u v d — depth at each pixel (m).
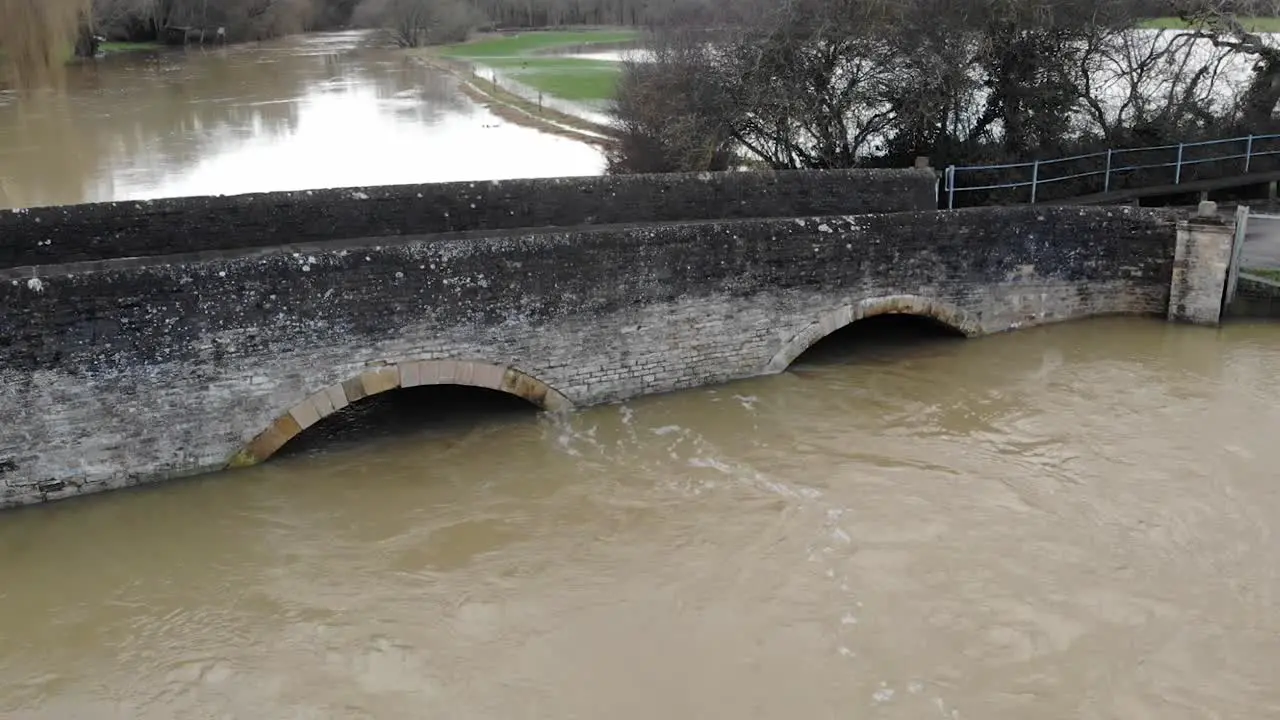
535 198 15.73
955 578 10.86
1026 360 15.93
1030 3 21.67
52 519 11.71
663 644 10.02
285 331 12.26
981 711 9.06
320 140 41.16
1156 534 11.46
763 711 9.12
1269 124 22.50
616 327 14.09
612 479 12.94
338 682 9.60
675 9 39.19
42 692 9.49
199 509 12.12
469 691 9.45
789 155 24.08
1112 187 21.78
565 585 10.94
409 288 12.70
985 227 15.99
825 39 23.08
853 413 14.45
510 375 13.60
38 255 13.22
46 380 11.41
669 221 16.53
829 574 10.99
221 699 9.41
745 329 14.96
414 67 76.25
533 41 101.44
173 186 31.97
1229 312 17.09
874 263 15.41
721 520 12.02
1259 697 9.12
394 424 14.39
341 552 11.54
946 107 22.17
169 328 11.77
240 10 100.94
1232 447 13.16
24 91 54.22
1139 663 9.58
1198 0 22.78
